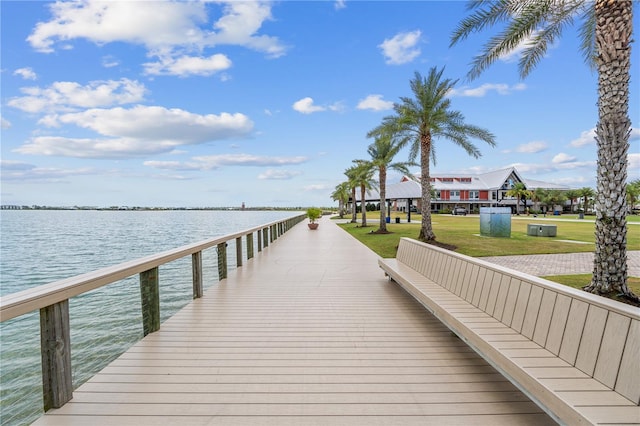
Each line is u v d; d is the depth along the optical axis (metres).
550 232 16.41
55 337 2.17
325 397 2.32
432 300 3.50
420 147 13.73
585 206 57.81
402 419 2.06
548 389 1.72
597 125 4.80
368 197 55.16
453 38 7.54
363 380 2.56
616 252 4.63
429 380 2.55
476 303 3.27
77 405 2.21
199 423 2.03
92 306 7.22
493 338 2.44
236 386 2.47
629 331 1.67
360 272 7.25
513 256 10.88
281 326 3.80
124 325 5.95
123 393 2.37
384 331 3.64
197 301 4.89
